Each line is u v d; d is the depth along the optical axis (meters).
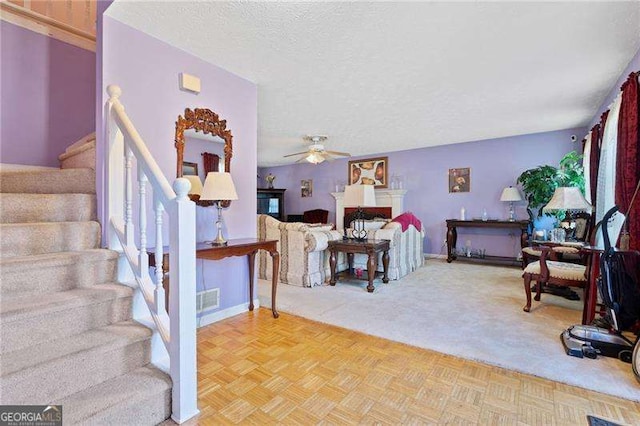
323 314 2.84
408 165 6.62
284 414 1.45
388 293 3.53
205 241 2.60
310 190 8.28
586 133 4.78
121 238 1.84
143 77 2.17
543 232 4.30
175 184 1.40
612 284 2.10
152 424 1.35
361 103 3.71
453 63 2.68
